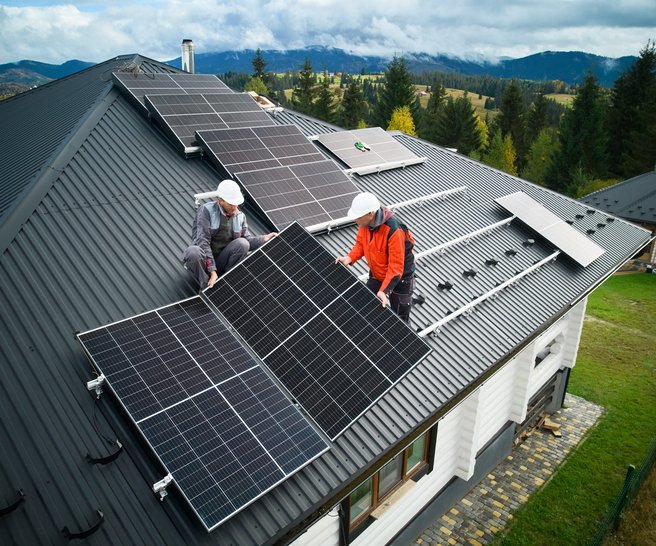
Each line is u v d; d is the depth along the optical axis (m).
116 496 5.83
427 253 12.45
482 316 11.47
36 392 6.53
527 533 13.23
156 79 15.41
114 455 6.06
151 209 10.37
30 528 5.35
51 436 6.16
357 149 16.70
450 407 9.39
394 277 7.39
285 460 6.47
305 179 12.77
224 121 14.12
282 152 13.32
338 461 7.18
